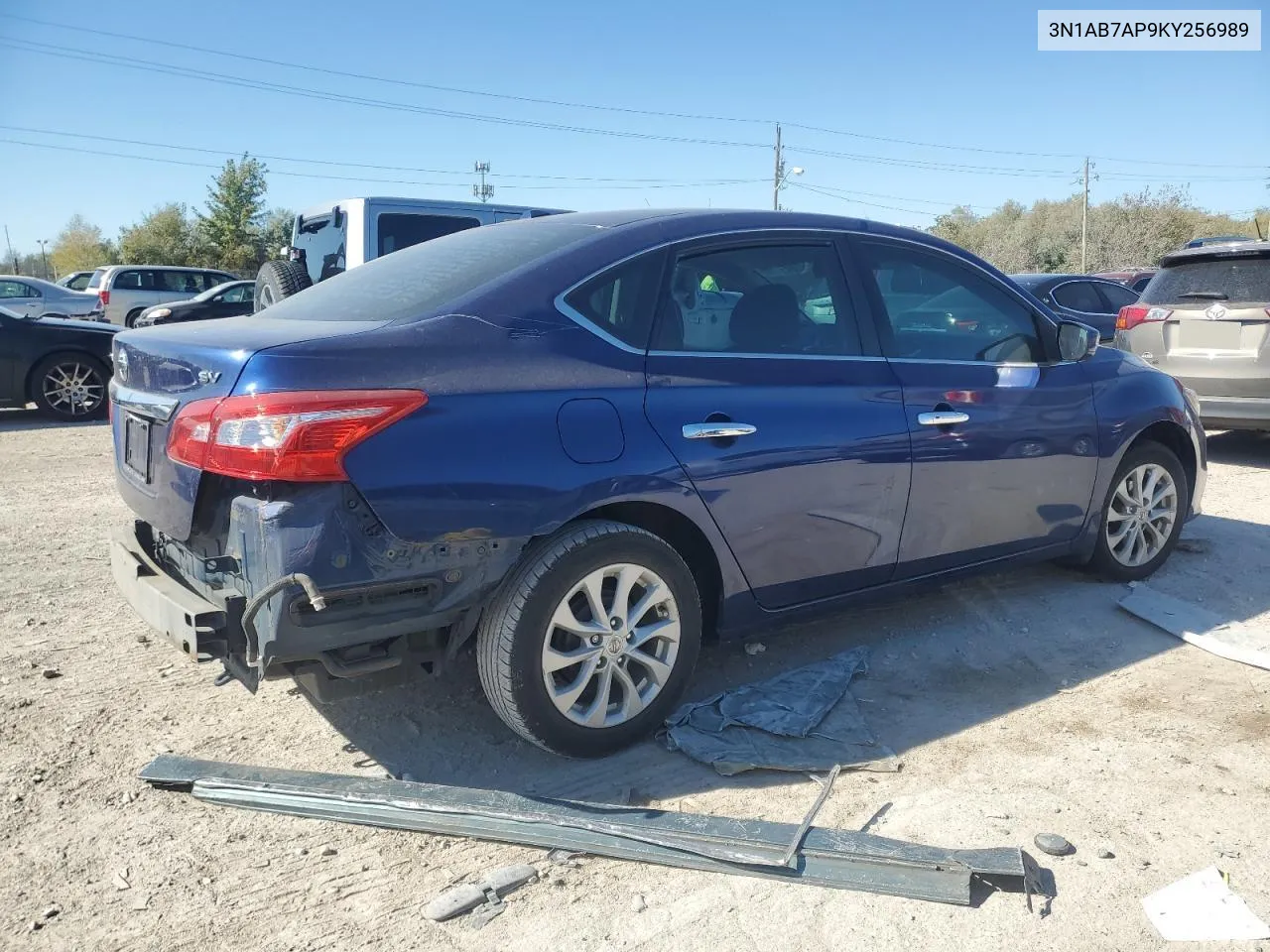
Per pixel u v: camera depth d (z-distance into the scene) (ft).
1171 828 9.36
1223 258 25.66
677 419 10.58
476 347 9.66
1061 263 171.53
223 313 57.41
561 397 9.92
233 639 9.05
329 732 11.32
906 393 12.56
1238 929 7.95
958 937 7.89
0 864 8.80
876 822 9.48
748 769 10.39
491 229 12.49
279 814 9.62
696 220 11.68
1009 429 13.61
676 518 10.96
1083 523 15.12
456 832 9.24
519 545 9.59
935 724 11.53
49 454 28.60
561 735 10.21
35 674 12.61
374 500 8.84
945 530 13.17
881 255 13.01
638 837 9.00
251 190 152.15
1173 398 16.20
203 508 9.36
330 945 7.85
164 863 8.86
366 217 28.37
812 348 12.01
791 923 8.05
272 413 8.61
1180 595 15.83
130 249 166.61
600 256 10.80
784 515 11.48
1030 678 12.78
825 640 13.94
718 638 11.66
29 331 35.35
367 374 9.03
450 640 9.96
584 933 7.97
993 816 9.56
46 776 10.23
